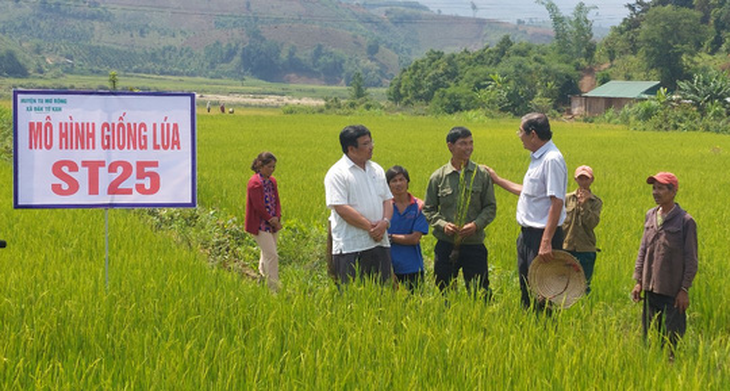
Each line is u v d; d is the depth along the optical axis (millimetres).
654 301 6566
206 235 11188
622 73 103312
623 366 5102
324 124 54656
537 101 90000
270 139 36188
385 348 5246
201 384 4562
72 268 7754
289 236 10617
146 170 7156
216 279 7316
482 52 117000
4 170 18734
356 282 6684
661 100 67188
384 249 7246
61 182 7020
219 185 17078
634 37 111875
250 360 5012
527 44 113250
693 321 7113
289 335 5457
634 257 9523
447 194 7613
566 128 57344
